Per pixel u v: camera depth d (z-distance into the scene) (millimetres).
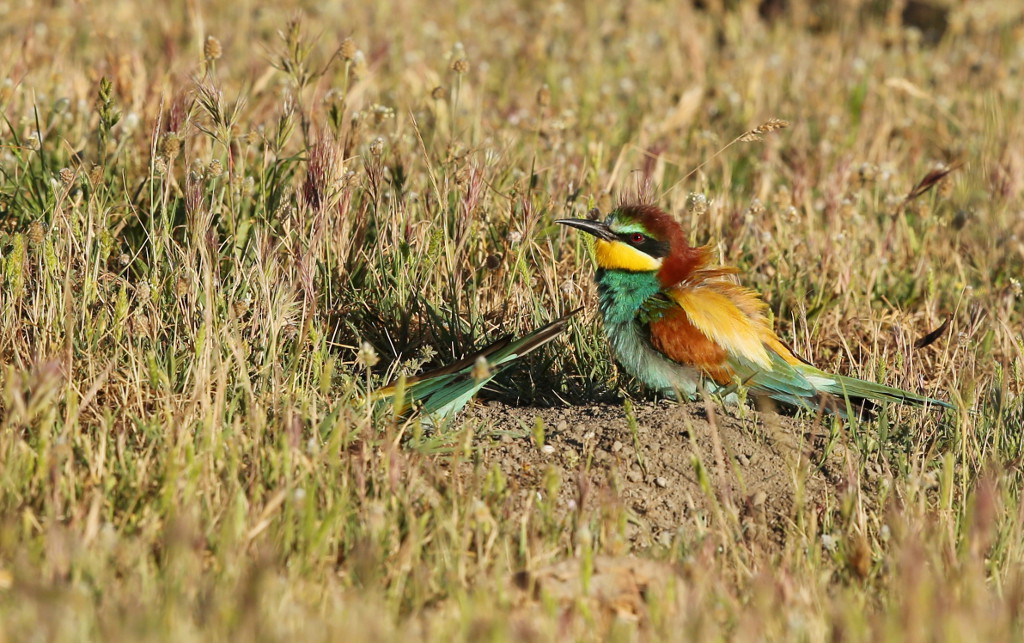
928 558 7781
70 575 6973
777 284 12430
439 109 14164
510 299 11359
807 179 14750
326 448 8430
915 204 14406
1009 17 22281
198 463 7926
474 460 9148
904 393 10031
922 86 18562
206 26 18391
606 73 18641
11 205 11383
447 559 7492
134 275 10867
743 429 9586
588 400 10695
